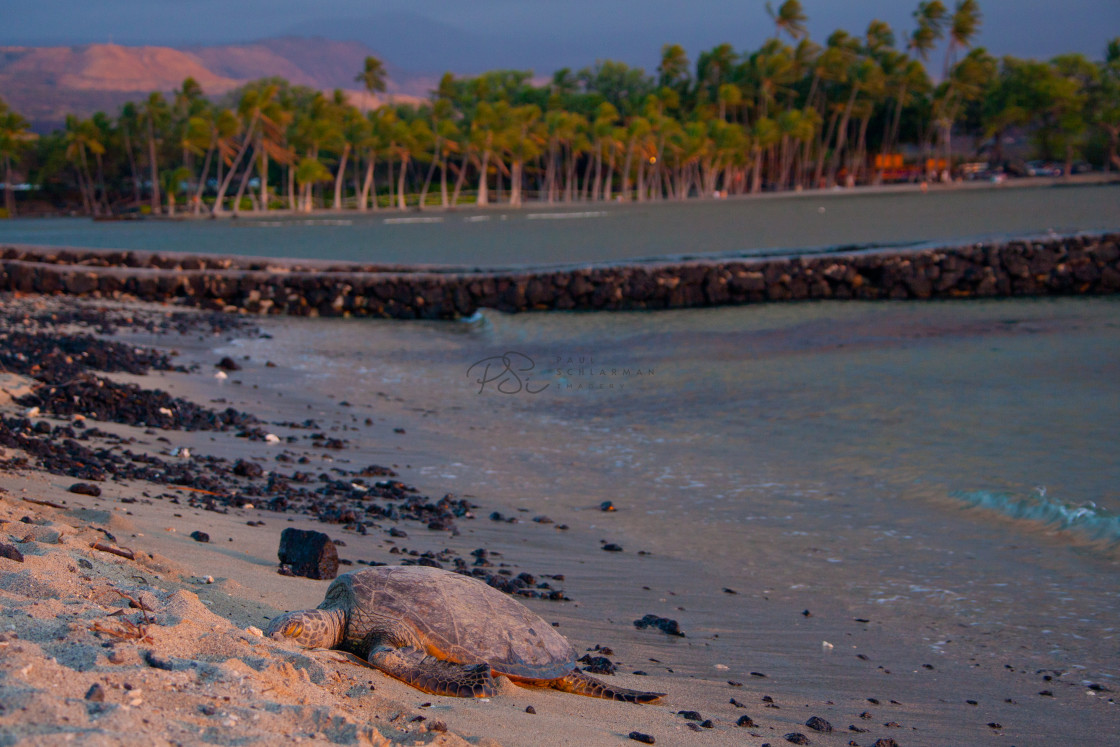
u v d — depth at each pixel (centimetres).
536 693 465
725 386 1681
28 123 12669
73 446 952
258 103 10462
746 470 1146
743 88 13175
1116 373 1573
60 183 13762
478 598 486
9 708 268
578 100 13038
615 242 5778
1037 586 750
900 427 1297
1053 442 1160
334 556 650
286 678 359
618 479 1127
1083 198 9050
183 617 402
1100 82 12550
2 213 12650
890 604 722
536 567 790
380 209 12131
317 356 2084
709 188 13512
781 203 11006
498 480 1116
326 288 2948
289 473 1046
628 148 12156
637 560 830
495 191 14012
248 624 473
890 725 507
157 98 12181
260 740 286
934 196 11231
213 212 11262
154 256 3225
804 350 2039
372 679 418
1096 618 682
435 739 336
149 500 798
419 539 827
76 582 434
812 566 815
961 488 1009
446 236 6738
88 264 3206
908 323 2386
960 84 12306
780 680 577
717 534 910
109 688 304
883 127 13975
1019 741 494
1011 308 2608
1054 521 894
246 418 1321
